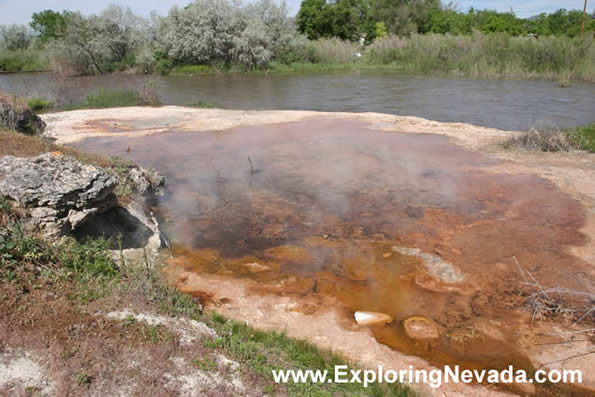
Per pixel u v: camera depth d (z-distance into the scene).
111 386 2.90
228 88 23.67
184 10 35.91
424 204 6.88
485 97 18.33
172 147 10.41
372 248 5.56
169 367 3.14
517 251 5.42
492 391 3.41
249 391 3.08
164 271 5.03
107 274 4.27
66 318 3.39
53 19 50.72
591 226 6.03
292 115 14.33
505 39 27.52
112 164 7.11
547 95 18.42
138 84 23.66
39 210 4.49
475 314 4.31
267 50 34.22
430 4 50.69
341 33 49.34
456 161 9.10
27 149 6.27
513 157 9.37
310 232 6.01
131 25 36.31
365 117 13.93
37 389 2.77
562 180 7.86
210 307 4.41
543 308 4.36
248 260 5.32
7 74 35.41
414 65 31.30
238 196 7.32
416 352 3.83
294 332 4.07
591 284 4.73
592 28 39.44
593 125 11.39
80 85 25.14
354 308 4.41
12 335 3.11
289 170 8.61
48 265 4.05
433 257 5.32
